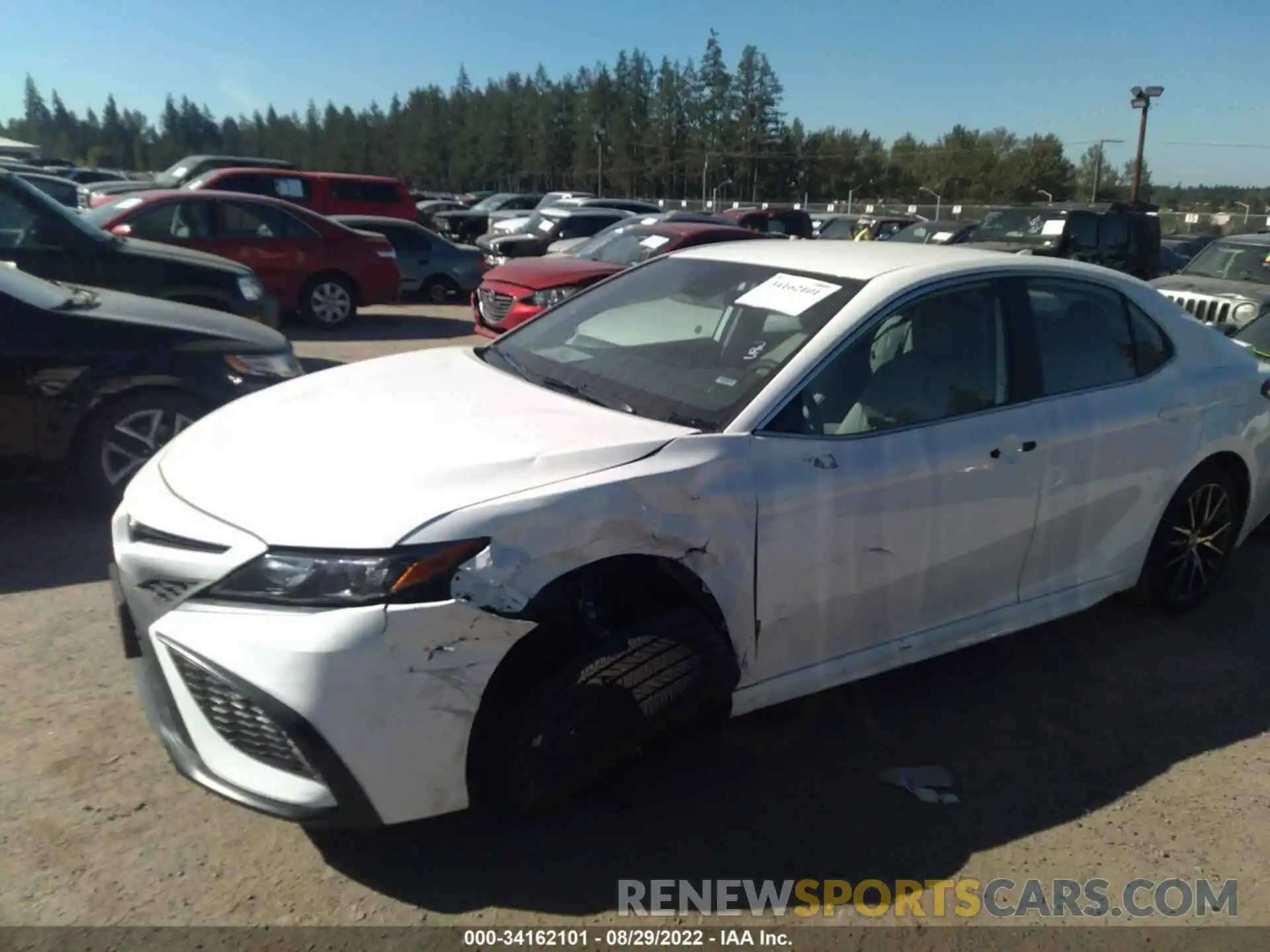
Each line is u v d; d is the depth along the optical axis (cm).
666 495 274
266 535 245
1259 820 305
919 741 339
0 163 2016
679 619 279
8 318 477
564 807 293
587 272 932
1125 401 387
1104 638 425
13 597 414
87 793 290
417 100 10494
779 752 328
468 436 284
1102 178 7150
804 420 308
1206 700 377
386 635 232
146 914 246
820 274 359
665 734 272
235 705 242
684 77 8381
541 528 252
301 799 238
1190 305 945
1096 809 307
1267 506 474
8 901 247
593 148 8662
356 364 391
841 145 8419
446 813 252
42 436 486
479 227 2767
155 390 507
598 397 333
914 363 336
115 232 1150
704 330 356
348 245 1273
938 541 332
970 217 3775
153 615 257
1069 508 371
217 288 838
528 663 261
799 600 305
